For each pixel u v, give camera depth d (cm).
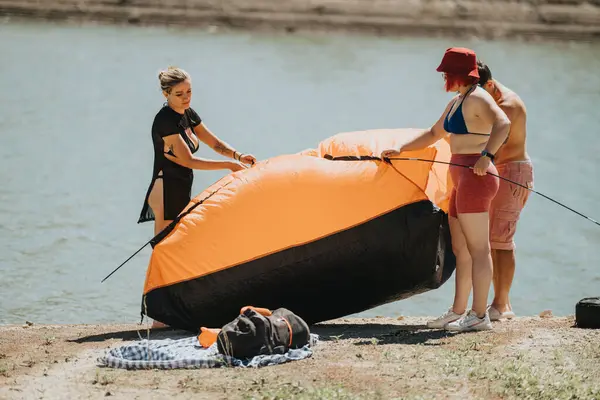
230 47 14512
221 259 2422
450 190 2542
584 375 2019
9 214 4909
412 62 13550
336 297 2481
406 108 9369
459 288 2461
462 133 2320
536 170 6638
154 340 2328
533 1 17462
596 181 6269
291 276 2423
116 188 5600
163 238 2522
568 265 4312
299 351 2159
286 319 2195
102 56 12775
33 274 3869
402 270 2439
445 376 1992
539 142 7819
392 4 17262
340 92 10456
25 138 7300
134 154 6719
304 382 1947
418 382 1953
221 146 2689
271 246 2411
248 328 2117
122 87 10269
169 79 2533
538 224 5075
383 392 1884
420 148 2423
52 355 2234
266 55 13812
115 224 4753
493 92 2625
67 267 3991
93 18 16325
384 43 15875
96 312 3378
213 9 16625
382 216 2411
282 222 2419
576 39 17125
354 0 17212
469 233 2352
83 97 9531
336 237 2405
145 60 12600
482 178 2314
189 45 14425
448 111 2366
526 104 10012
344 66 12962
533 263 4350
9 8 16188
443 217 2530
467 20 17288
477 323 2425
